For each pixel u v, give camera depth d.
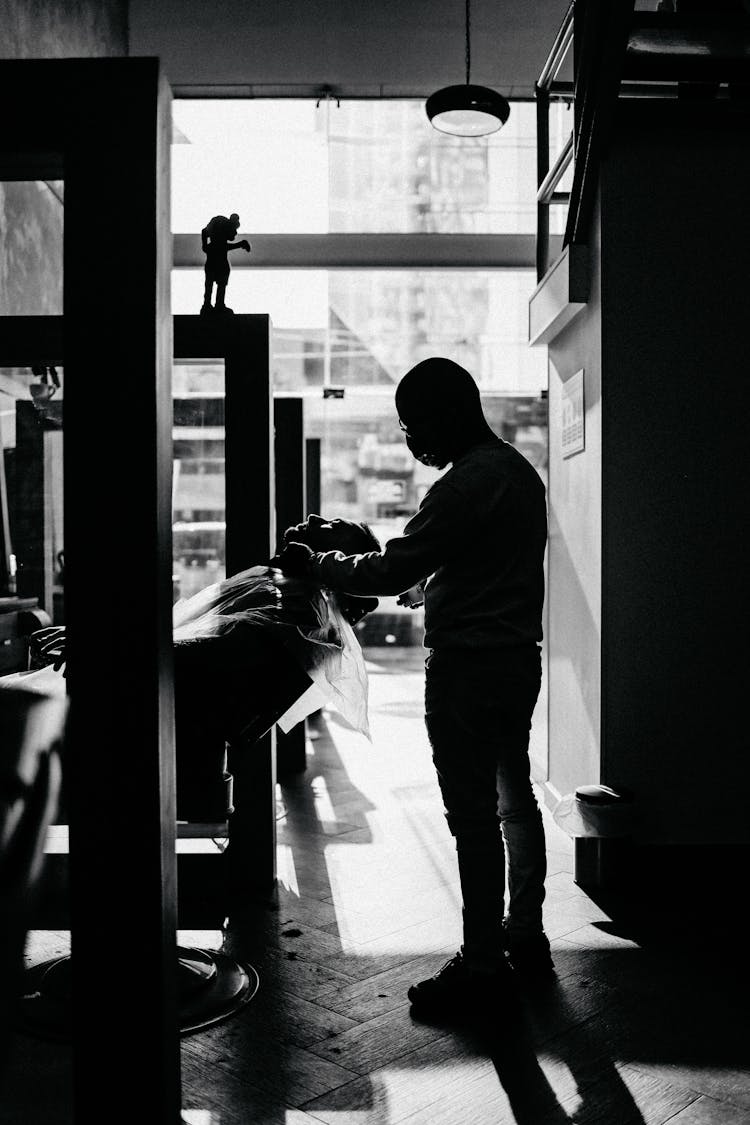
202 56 6.38
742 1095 1.86
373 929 2.74
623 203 3.22
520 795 2.42
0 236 4.27
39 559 3.01
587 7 2.94
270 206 6.59
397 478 9.81
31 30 4.40
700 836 3.23
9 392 2.89
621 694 3.23
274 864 3.12
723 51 3.25
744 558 3.25
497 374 7.46
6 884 0.86
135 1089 1.30
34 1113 1.76
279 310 6.77
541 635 2.29
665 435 3.24
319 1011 2.22
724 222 3.24
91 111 1.27
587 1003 2.25
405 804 4.16
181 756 2.19
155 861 1.29
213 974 2.36
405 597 2.55
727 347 3.23
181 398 3.24
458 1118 1.78
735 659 3.24
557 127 6.49
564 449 3.80
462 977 2.21
